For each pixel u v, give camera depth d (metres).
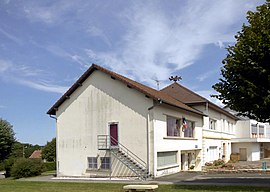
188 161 35.03
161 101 25.72
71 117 29.05
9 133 45.28
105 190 19.02
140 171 25.61
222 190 17.47
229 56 17.80
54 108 29.53
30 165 30.48
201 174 27.66
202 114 35.88
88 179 25.88
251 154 51.75
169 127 29.11
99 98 28.05
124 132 26.80
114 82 27.61
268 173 27.39
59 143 29.28
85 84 28.75
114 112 27.34
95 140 27.84
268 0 17.27
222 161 41.50
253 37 16.48
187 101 37.78
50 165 44.66
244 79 16.92
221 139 45.78
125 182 22.89
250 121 54.12
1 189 20.72
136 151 26.20
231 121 53.09
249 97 16.98
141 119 26.31
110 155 27.08
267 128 60.56
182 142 31.50
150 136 25.89
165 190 18.05
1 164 44.16
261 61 16.62
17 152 49.84
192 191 17.42
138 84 29.47
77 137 28.61
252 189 17.53
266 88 16.64
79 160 28.33
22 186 22.02
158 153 26.58
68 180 25.52
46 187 21.11
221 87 18.12
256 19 17.00
